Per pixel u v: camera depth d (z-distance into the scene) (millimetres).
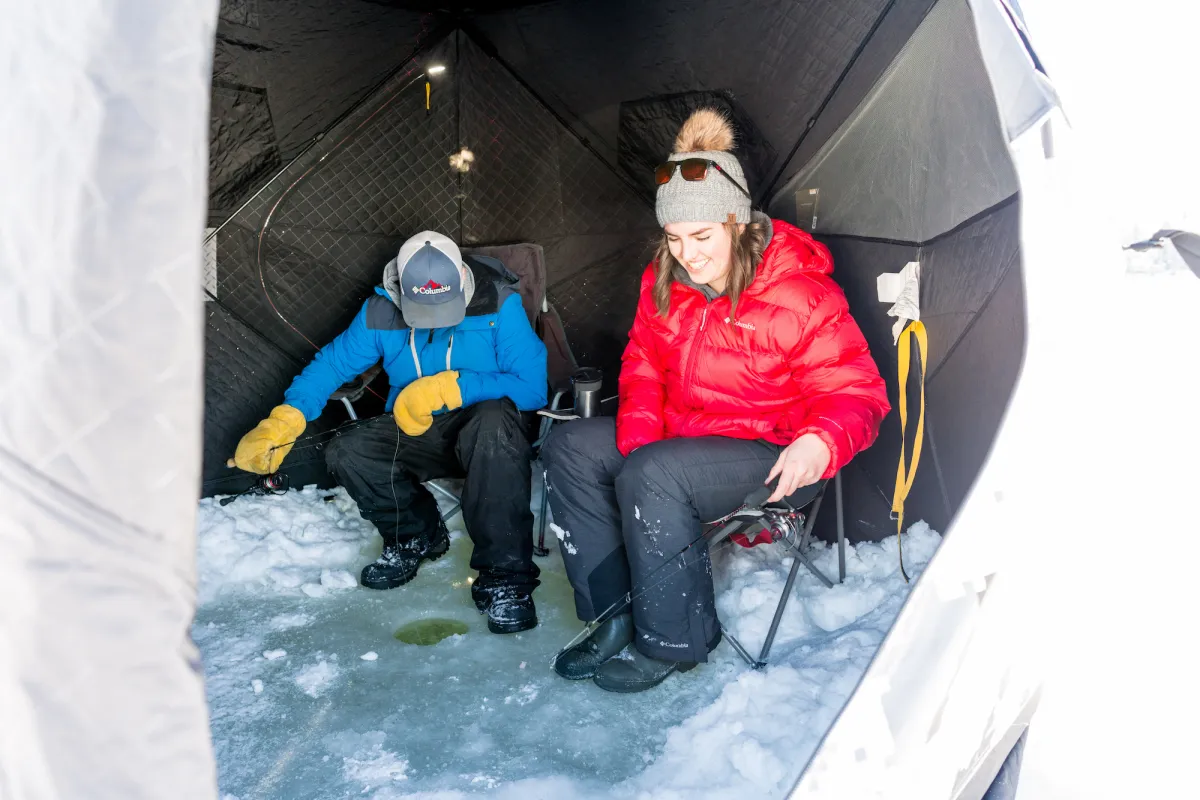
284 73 2896
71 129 846
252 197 2949
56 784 911
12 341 865
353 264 3129
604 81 3066
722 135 2186
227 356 3010
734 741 1852
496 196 3244
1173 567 2252
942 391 2234
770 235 2180
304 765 1890
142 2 841
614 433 2225
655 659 2082
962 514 1309
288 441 2643
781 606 2166
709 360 2205
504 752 1919
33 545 877
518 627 2391
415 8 3027
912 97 2189
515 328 2699
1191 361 2736
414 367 2717
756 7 2684
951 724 1367
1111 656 2039
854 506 2629
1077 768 1757
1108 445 1425
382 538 2891
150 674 930
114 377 866
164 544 914
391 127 3090
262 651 2324
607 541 2197
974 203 2020
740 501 2078
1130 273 1524
